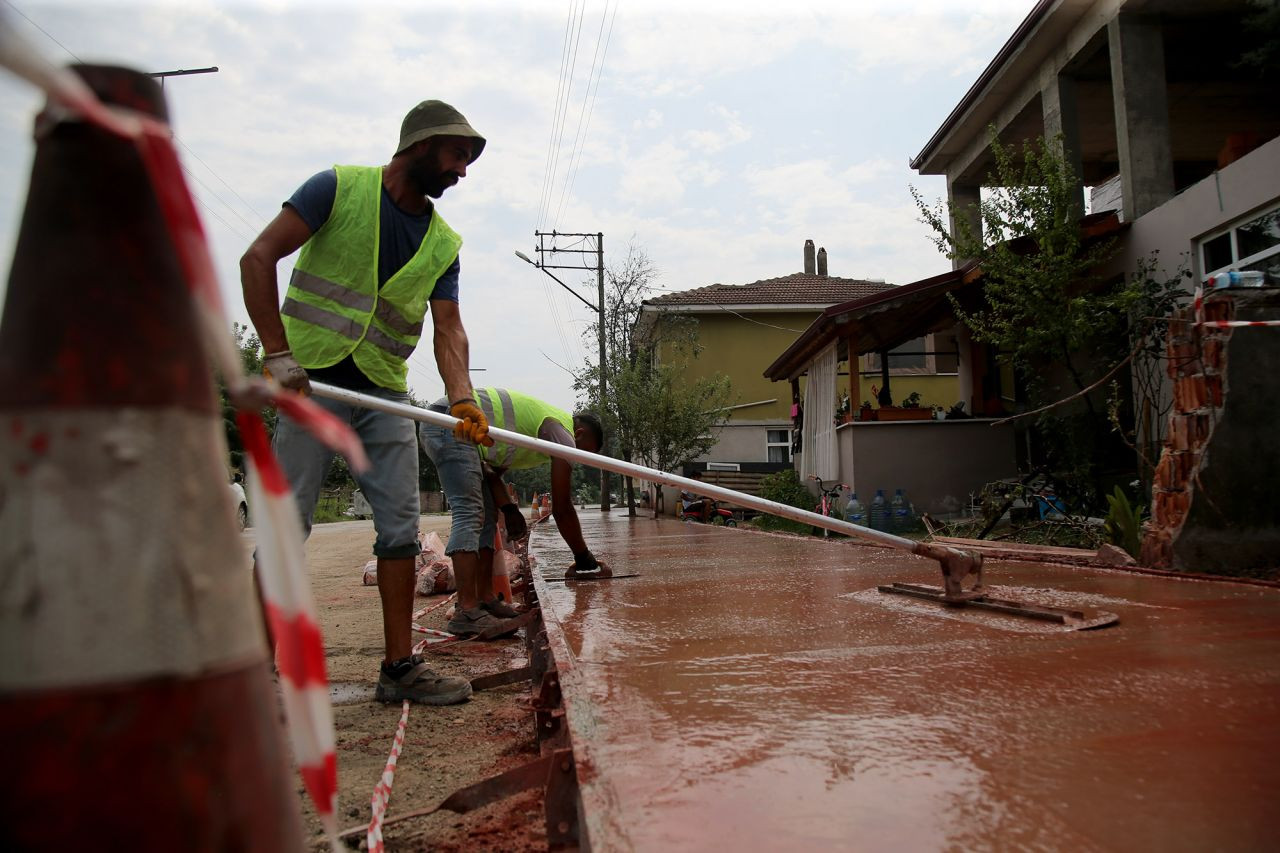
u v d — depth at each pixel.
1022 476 10.26
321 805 0.82
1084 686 2.07
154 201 0.71
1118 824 1.27
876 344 14.37
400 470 3.37
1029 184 9.33
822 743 1.70
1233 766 1.50
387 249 3.24
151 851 0.64
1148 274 8.95
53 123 0.68
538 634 3.50
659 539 8.98
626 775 1.54
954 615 3.20
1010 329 9.20
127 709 0.64
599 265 26.47
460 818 2.05
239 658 0.71
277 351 2.86
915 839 1.24
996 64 11.30
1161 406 8.32
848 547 6.99
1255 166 7.56
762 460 23.56
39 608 0.64
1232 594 3.60
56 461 0.65
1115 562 5.11
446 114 3.21
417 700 3.33
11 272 0.68
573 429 5.11
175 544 0.68
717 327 23.77
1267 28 9.23
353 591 7.66
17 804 0.62
